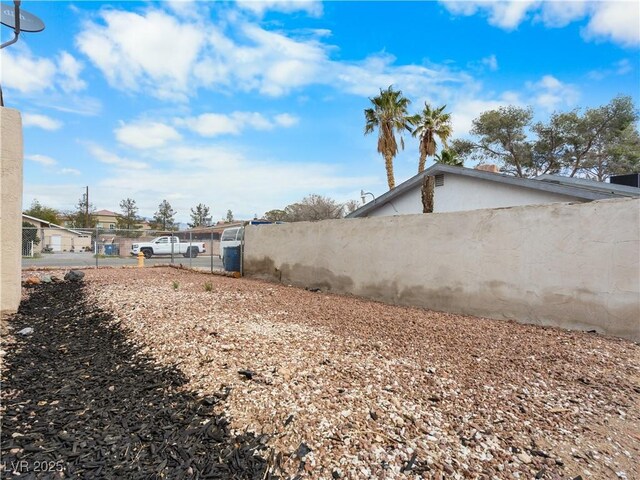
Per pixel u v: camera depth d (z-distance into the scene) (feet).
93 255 83.92
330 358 11.56
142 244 86.28
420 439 7.37
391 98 61.26
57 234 120.98
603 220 14.93
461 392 9.50
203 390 9.25
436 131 62.80
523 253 17.31
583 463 6.91
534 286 16.90
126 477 6.09
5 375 10.16
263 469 6.41
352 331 14.97
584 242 15.44
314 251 29.22
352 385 9.63
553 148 78.18
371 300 23.88
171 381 9.80
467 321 17.34
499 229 18.20
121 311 18.26
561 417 8.46
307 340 13.44
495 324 16.75
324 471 6.41
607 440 7.69
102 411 8.21
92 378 10.06
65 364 11.15
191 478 6.12
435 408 8.61
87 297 22.89
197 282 31.78
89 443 6.99
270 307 19.84
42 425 7.57
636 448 7.47
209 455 6.73
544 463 6.82
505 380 10.34
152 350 12.30
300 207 106.93
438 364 11.39
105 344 13.14
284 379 9.86
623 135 72.02
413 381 10.04
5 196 17.67
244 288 27.76
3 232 17.62
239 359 11.30
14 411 8.13
